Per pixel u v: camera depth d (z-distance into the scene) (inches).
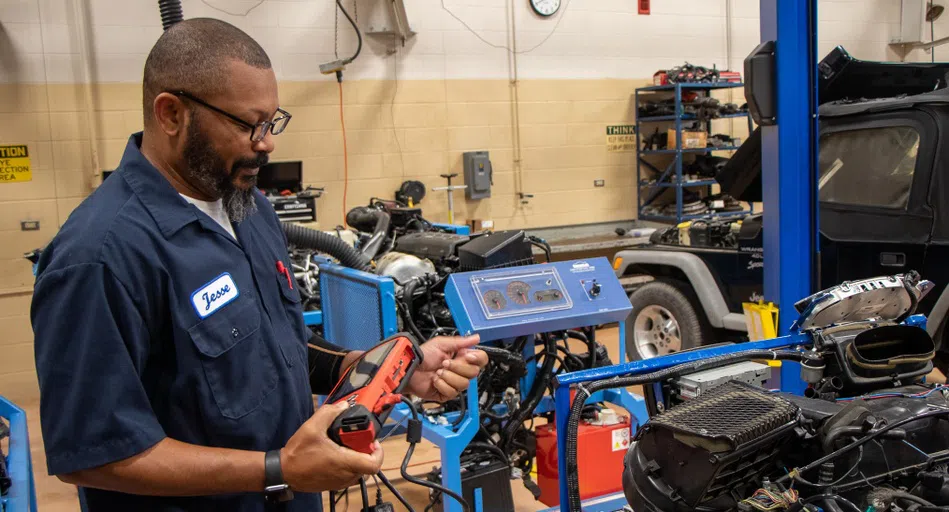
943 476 64.7
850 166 170.7
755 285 180.1
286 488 49.1
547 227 303.4
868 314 95.1
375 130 271.9
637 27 309.7
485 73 286.4
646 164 314.5
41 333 47.6
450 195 275.3
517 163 295.3
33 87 229.3
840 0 344.5
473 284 116.0
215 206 57.1
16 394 229.6
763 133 150.6
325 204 267.1
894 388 82.3
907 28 351.9
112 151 240.1
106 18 235.9
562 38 297.3
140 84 241.3
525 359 131.5
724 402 71.3
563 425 86.0
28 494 60.9
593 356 130.0
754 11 329.7
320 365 68.7
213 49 50.3
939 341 155.3
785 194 144.6
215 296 52.9
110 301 48.1
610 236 305.0
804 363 86.8
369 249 167.5
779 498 64.9
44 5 228.5
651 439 71.2
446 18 278.4
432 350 64.9
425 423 122.0
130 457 46.9
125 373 47.5
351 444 48.8
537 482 132.6
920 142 156.7
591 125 306.2
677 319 197.9
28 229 231.8
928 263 155.6
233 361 53.2
